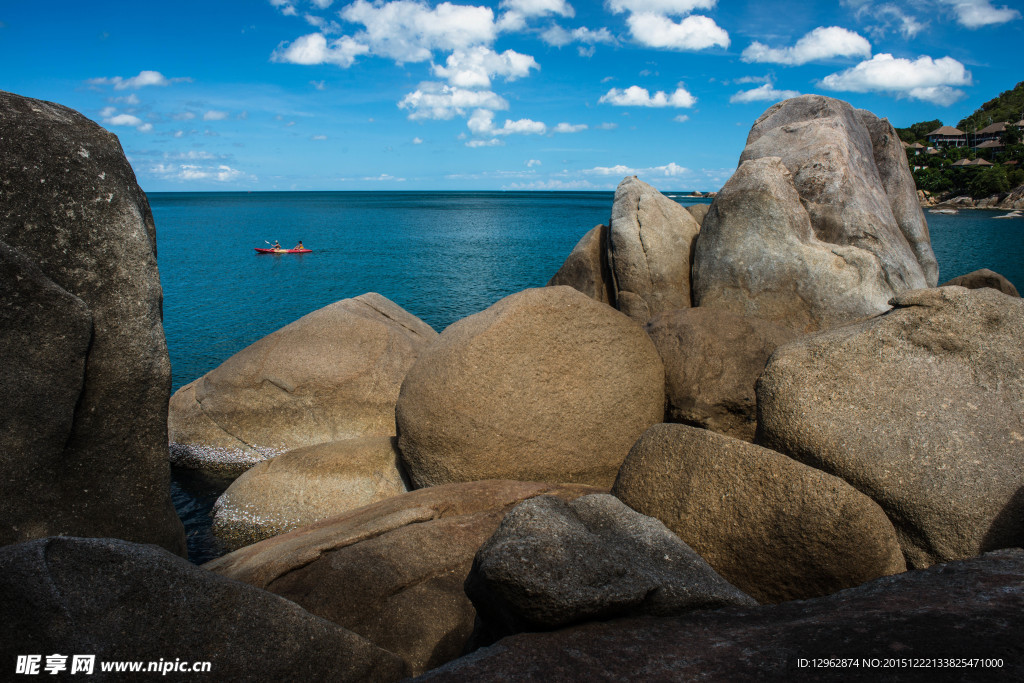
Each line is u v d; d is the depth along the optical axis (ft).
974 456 14.82
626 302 40.47
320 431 29.81
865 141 44.80
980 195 325.83
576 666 8.45
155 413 15.42
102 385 14.58
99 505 14.61
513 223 250.98
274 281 92.22
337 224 235.20
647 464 14.84
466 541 15.35
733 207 36.37
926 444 15.19
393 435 29.14
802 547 12.71
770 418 16.84
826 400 16.29
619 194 43.42
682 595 10.58
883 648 7.85
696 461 14.20
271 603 9.45
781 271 34.91
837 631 8.54
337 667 9.77
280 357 30.25
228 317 66.23
